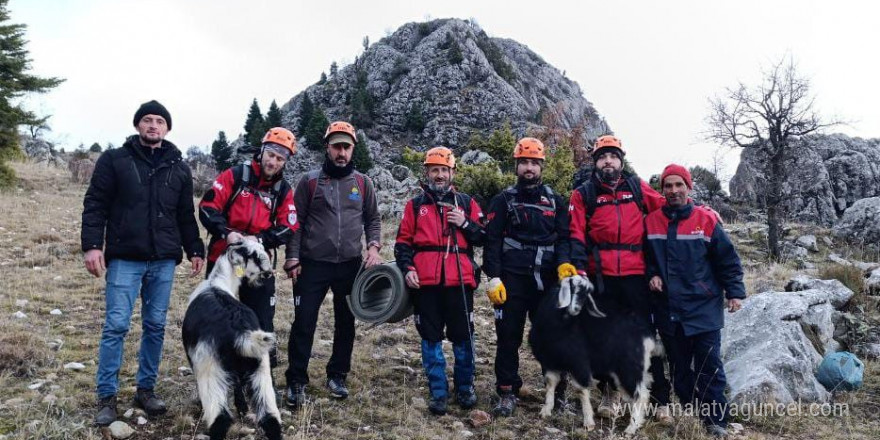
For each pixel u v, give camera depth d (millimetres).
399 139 70938
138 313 7559
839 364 6391
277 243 5164
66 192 20562
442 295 5609
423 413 5484
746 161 22094
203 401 4055
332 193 5559
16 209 15219
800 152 18125
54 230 12727
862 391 6418
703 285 5508
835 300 8055
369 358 6848
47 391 5168
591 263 5754
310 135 63375
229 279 4738
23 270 9453
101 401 4719
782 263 12477
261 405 4105
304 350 5395
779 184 14547
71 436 4418
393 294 5465
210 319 4219
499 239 5734
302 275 5512
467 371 5641
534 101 87375
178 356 6293
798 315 6781
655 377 5688
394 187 19047
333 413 5301
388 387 6094
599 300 5547
